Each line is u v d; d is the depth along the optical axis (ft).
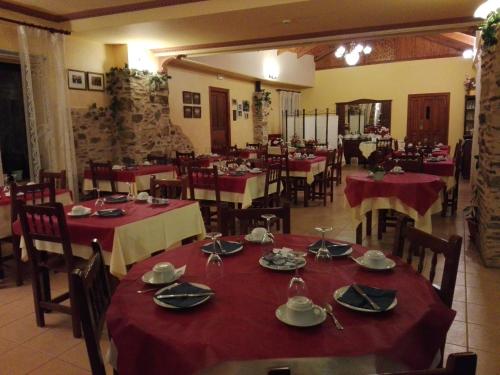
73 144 19.39
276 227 17.15
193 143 28.84
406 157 19.80
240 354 3.61
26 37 17.03
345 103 43.06
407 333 3.95
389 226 15.88
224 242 6.91
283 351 3.65
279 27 19.15
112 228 8.36
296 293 4.60
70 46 19.85
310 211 20.18
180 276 5.45
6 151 17.76
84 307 4.15
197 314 4.39
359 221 13.67
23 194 11.75
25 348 8.12
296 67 39.93
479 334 8.33
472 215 15.19
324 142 38.24
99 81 21.53
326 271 5.61
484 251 12.27
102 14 17.89
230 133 33.19
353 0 15.10
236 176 15.53
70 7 17.34
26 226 8.56
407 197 12.71
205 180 15.12
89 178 18.84
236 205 16.08
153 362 3.93
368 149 36.11
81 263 8.59
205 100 30.01
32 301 10.32
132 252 8.73
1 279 11.66
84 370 7.38
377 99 41.52
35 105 17.78
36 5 16.90
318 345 3.73
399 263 5.86
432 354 4.19
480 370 7.15
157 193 14.05
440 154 23.63
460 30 18.89
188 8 16.57
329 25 19.10
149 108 23.16
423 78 39.29
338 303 4.55
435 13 17.35
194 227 10.91
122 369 4.11
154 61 23.68
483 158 13.05
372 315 4.27
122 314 4.43
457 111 38.27
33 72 17.58
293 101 43.24
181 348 3.77
